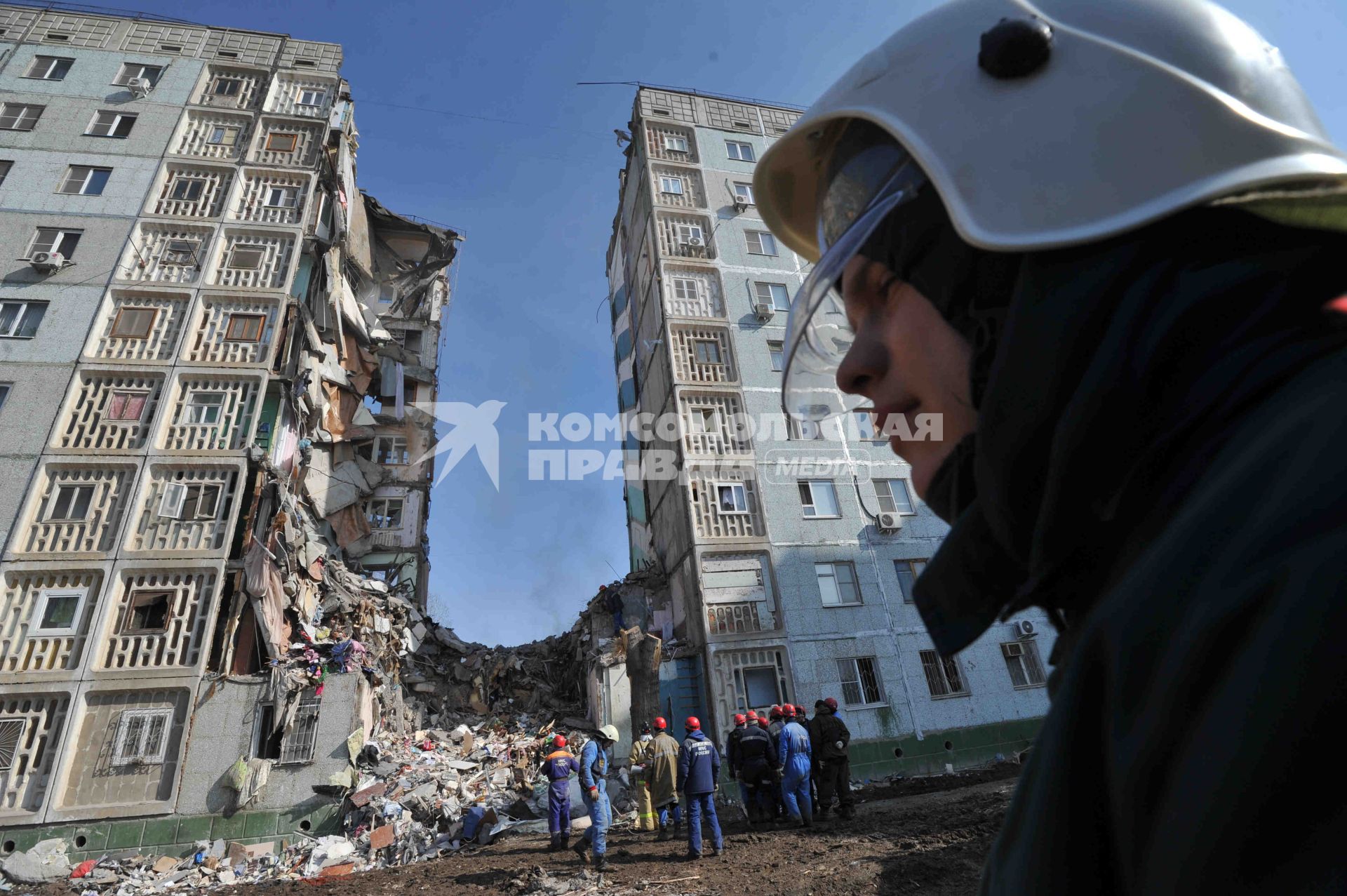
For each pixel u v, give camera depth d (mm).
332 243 19266
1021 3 487
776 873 6934
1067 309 339
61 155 17172
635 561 23828
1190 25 438
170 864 11164
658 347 20938
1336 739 151
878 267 501
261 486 14719
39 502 13758
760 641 16203
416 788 12766
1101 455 309
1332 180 333
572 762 10203
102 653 12758
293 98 20000
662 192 22109
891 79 521
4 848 11203
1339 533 185
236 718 12594
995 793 11305
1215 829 169
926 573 483
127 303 15945
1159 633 235
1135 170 357
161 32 19859
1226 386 286
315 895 8414
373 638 16453
